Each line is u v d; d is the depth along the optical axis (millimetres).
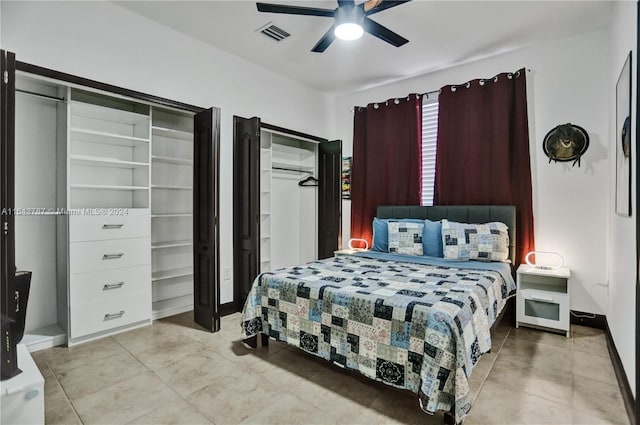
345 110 4867
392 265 2963
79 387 2043
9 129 1620
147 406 1855
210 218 3025
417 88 4184
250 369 2287
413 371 1743
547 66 3297
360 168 4594
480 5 2682
